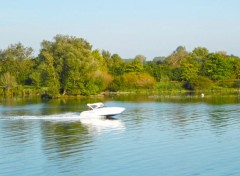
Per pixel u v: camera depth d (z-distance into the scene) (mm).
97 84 117000
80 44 122625
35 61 147000
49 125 48656
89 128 45469
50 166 28234
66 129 45031
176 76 156125
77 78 111000
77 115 59812
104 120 52969
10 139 39031
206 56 192750
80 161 29469
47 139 38625
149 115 58062
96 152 32250
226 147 33375
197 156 30422
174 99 92938
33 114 62281
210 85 137125
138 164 28422
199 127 44562
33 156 31266
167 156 30562
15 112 66062
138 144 35219
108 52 189375
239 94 110250
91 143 36031
